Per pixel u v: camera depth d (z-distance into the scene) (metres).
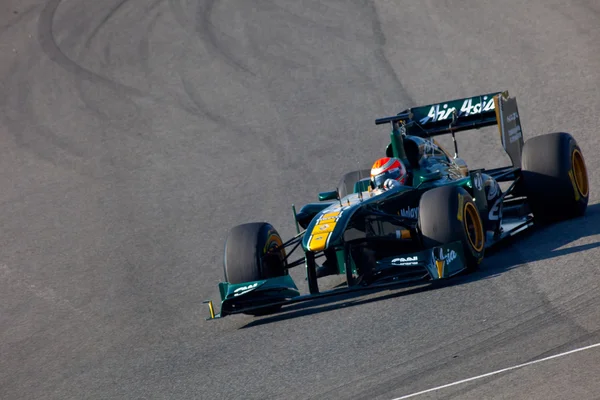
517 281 28.09
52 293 41.31
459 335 24.09
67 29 86.69
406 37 75.50
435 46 72.62
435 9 80.62
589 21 72.50
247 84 70.94
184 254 43.91
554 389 19.11
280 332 28.83
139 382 26.86
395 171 32.81
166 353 29.67
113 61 78.69
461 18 77.62
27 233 51.31
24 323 37.66
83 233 49.88
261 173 55.09
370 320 27.59
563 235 33.41
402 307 28.25
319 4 85.75
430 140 36.50
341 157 55.62
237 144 60.62
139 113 68.50
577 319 23.28
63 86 75.00
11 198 57.50
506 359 21.58
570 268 28.25
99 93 72.88
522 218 37.78
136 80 74.50
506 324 24.16
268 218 47.44
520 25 74.06
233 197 51.84
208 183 54.84
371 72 69.62
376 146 56.47
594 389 18.62
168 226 48.81
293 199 49.88
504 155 51.69
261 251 31.27
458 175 35.50
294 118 63.56
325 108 64.38
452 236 29.42
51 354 32.72
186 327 32.81
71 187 57.78
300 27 80.75
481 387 20.19
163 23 85.19
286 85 69.75
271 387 23.39
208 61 76.19
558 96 59.00
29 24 89.12
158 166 59.06
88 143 64.62
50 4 93.94
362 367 23.28
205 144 61.50
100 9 90.62
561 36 70.31
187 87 72.00
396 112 61.41
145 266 43.06
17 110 72.12
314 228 30.19
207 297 36.81
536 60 66.44
